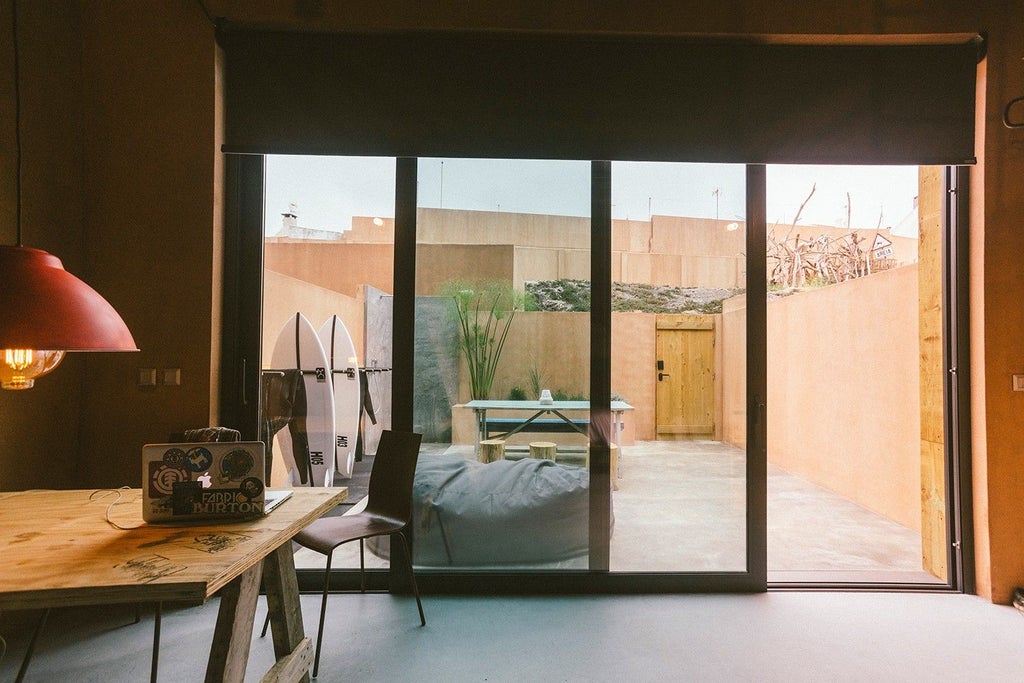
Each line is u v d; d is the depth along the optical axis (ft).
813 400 16.44
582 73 8.85
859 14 8.58
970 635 7.37
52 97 8.16
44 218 8.02
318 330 13.08
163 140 8.67
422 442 9.04
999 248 8.63
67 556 4.10
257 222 9.09
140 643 7.04
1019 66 8.64
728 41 8.86
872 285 13.60
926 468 9.58
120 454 8.57
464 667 6.51
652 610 8.07
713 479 9.04
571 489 8.88
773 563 9.99
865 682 6.27
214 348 8.74
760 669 6.51
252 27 8.75
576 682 6.22
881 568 9.74
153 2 8.68
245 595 4.73
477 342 9.09
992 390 8.57
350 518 7.78
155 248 8.66
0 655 6.14
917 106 8.80
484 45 8.85
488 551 8.79
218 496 5.06
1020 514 8.43
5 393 7.46
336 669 6.45
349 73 8.77
